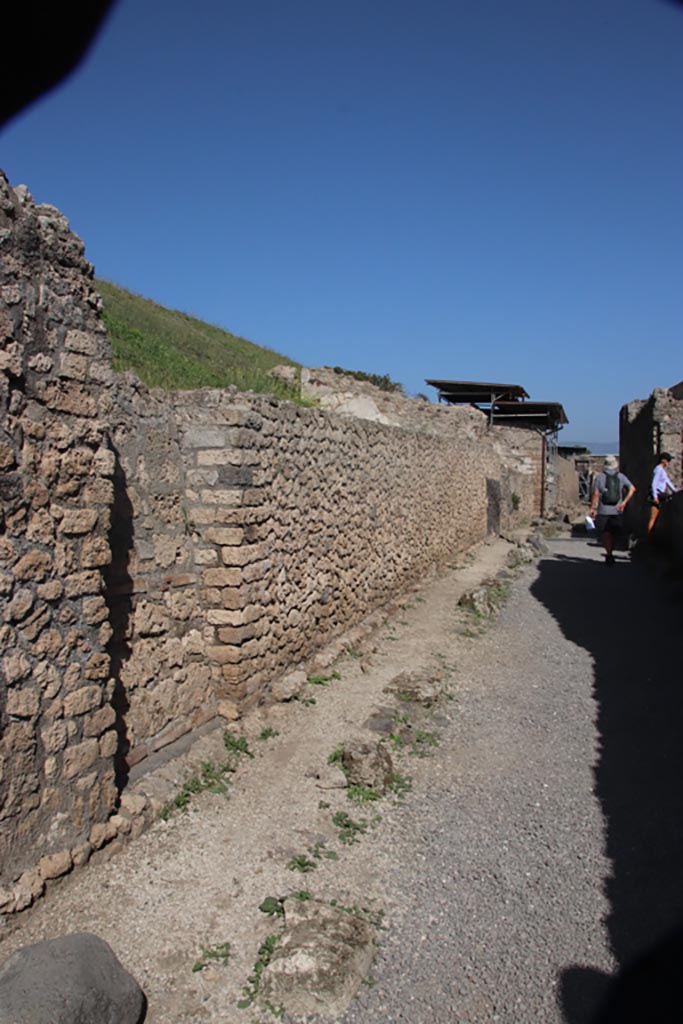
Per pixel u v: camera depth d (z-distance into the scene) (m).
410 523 11.04
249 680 5.59
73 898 3.50
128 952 3.23
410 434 10.93
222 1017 2.95
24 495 3.34
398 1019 3.02
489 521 18.88
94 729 3.75
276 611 6.14
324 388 15.33
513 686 7.19
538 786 5.11
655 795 4.91
